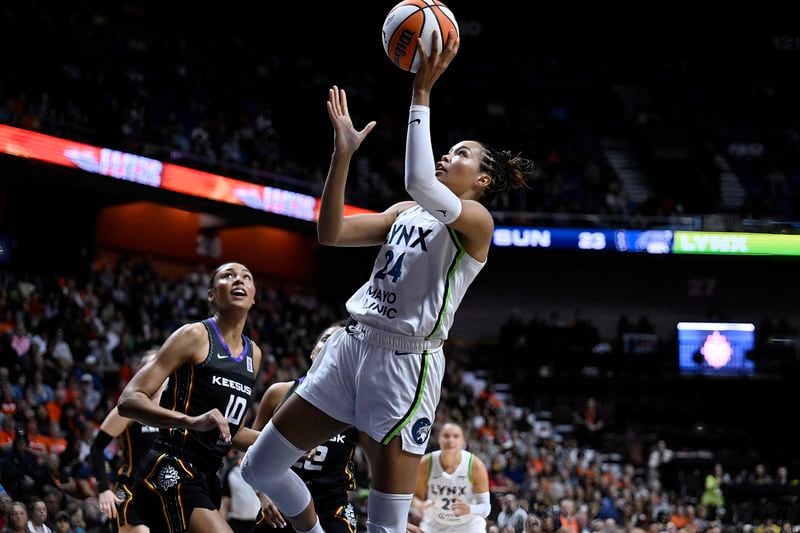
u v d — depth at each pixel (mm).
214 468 4949
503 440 16906
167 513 4754
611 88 28828
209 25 25844
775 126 27578
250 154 21406
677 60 30125
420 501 7148
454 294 3494
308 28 27797
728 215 23875
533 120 26547
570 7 30188
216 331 4926
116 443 10852
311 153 23016
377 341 3461
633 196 25688
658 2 30156
